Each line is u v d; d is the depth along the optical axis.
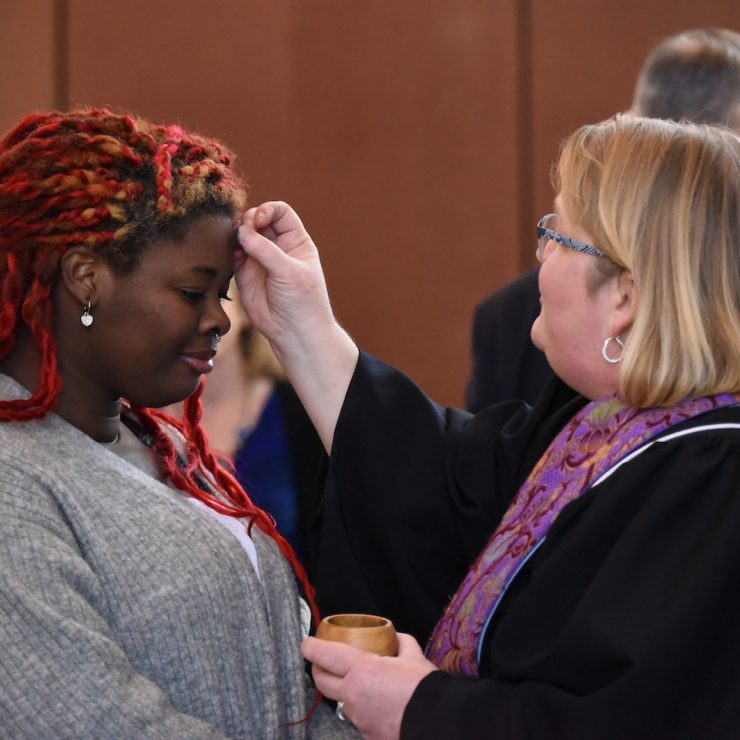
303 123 7.04
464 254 7.11
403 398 2.89
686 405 2.30
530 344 4.11
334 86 7.04
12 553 1.94
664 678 2.05
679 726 2.07
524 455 2.79
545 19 6.99
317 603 2.78
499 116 7.03
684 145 2.35
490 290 7.09
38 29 6.79
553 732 2.10
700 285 2.28
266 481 3.62
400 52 7.04
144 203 2.14
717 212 2.29
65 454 2.14
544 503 2.41
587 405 2.52
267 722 2.20
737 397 2.29
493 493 2.80
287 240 2.82
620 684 2.06
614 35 7.00
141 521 2.13
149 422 2.49
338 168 7.08
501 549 2.44
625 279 2.37
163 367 2.20
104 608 2.02
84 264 2.13
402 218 7.11
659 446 2.27
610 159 2.38
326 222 7.10
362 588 2.77
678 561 2.14
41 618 1.89
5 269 2.16
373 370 2.89
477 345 4.29
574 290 2.42
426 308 7.14
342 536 2.79
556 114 7.02
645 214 2.31
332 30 7.02
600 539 2.24
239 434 3.63
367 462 2.81
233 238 2.34
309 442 3.68
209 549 2.17
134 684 1.95
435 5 7.02
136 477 2.21
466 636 2.43
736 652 2.10
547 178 7.02
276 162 7.04
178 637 2.07
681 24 6.98
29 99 6.80
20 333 2.21
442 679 2.26
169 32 6.91
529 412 2.94
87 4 6.81
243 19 6.97
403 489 2.81
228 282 2.30
